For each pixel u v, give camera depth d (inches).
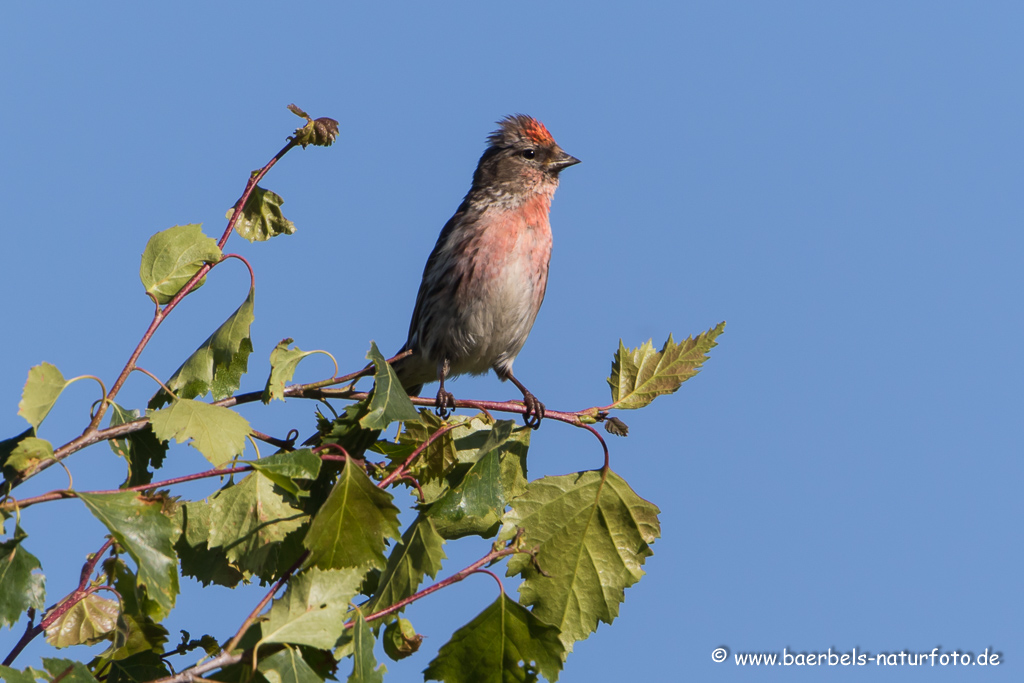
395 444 296.2
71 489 219.3
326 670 226.8
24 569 218.5
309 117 307.7
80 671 209.5
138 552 210.7
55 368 245.0
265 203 311.7
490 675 267.4
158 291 283.4
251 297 284.7
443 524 295.6
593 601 301.4
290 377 263.6
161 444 275.6
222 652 211.8
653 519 309.0
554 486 307.7
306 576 224.4
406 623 261.1
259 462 238.2
